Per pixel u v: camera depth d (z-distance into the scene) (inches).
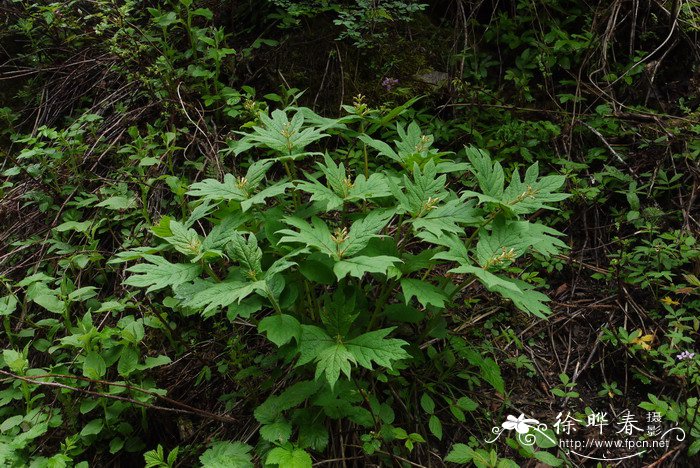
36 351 54.9
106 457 49.0
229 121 66.6
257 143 45.4
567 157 62.8
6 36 79.5
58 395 47.8
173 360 52.9
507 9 74.3
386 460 43.7
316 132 45.1
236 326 52.9
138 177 61.1
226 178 44.3
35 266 58.5
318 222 40.8
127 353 47.0
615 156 62.4
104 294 57.8
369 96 68.3
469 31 72.7
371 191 42.2
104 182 63.8
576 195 59.1
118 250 58.3
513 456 45.6
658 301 52.3
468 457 41.7
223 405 50.3
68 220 60.5
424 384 46.8
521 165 61.4
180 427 49.6
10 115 73.7
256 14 73.6
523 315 54.1
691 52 68.8
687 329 49.8
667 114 65.7
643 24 70.0
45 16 73.5
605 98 67.5
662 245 52.9
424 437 45.7
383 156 62.7
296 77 69.3
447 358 47.0
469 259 43.3
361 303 45.3
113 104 71.7
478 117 66.2
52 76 77.4
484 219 43.4
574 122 65.4
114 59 73.2
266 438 40.9
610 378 50.3
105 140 68.0
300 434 42.1
